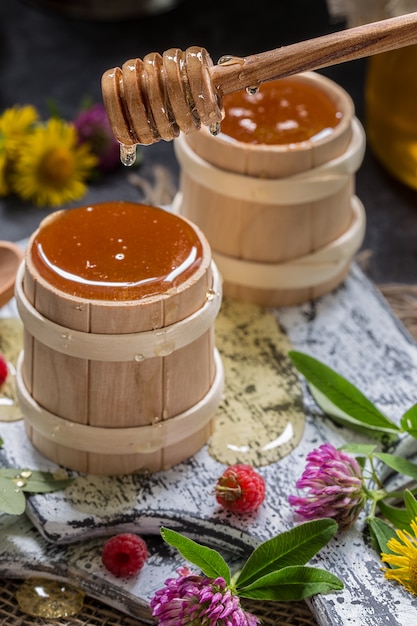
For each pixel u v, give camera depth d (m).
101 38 0.91
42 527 0.56
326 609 0.53
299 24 0.92
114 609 0.56
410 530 0.56
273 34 0.91
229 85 0.53
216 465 0.59
